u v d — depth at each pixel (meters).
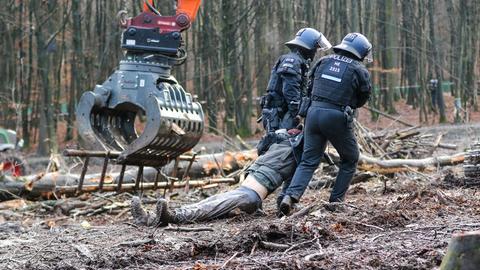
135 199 9.54
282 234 7.51
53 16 39.94
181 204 12.23
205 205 9.60
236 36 42.25
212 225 9.23
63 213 11.92
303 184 9.57
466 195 10.77
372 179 13.81
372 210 9.27
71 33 41.94
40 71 41.38
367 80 9.55
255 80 42.31
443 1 45.94
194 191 13.09
